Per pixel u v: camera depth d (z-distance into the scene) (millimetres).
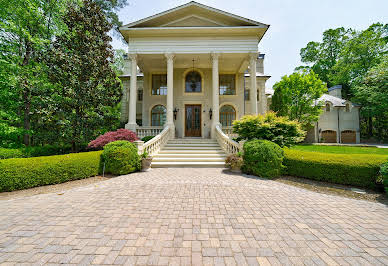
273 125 7852
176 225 2850
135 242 2373
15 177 4879
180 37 12203
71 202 3887
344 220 3094
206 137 14641
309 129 22234
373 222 3033
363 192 4727
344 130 21859
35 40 10094
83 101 9961
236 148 8352
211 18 12359
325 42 33062
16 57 10461
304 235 2582
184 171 7156
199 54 12328
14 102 10344
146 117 15359
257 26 11672
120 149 6762
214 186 5066
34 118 9977
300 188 5074
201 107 15016
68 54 9914
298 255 2125
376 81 19797
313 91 18516
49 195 4410
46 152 10320
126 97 19031
